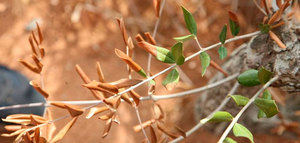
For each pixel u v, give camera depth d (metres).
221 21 1.55
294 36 0.80
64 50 1.68
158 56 0.77
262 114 0.78
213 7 1.59
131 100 0.81
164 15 1.63
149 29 1.64
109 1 1.77
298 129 1.19
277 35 0.82
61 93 1.52
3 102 1.04
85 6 1.76
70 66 1.62
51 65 1.63
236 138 1.18
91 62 1.63
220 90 1.16
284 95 1.14
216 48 1.43
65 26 1.76
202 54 0.81
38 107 1.09
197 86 1.40
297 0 0.81
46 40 1.73
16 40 1.74
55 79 1.57
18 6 1.81
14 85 1.09
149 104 1.33
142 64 1.50
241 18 1.32
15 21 1.80
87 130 1.38
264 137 1.21
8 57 1.67
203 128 1.25
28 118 0.79
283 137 1.21
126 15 1.71
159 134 1.18
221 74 1.17
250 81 0.80
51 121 0.79
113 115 0.76
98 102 0.78
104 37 1.70
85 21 1.76
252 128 1.19
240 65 1.08
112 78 1.55
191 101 1.34
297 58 0.79
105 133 0.76
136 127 0.81
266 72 0.77
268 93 0.79
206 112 1.23
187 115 1.31
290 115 1.19
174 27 1.62
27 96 1.09
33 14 1.80
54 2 1.83
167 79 0.79
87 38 1.71
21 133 0.77
